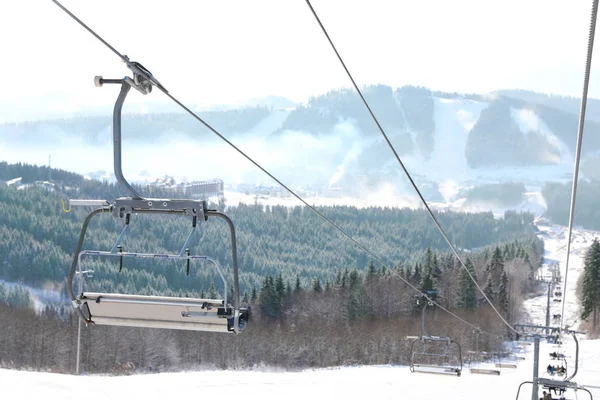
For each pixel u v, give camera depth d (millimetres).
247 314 8141
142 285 110250
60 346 84438
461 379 44719
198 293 113000
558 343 22406
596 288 98812
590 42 6492
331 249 171125
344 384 39031
